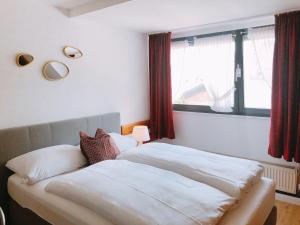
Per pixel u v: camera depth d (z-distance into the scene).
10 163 2.23
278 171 2.96
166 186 1.71
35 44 2.52
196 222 1.36
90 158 2.45
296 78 2.76
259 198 1.86
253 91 3.25
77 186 1.73
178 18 2.96
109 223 1.47
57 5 2.65
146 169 2.06
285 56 2.79
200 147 3.77
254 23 3.11
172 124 3.88
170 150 2.60
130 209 1.43
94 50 3.13
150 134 4.05
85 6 2.64
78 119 2.91
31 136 2.46
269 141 3.01
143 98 4.00
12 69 2.36
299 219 2.60
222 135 3.53
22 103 2.45
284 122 2.87
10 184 2.19
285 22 2.74
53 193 1.83
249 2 2.42
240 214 1.64
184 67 3.78
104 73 3.29
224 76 3.40
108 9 2.54
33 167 2.10
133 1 2.32
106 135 2.71
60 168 2.26
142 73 3.94
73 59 2.89
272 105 2.90
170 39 3.70
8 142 2.29
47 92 2.66
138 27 3.43
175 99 3.93
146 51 4.00
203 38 3.52
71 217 1.60
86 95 3.08
